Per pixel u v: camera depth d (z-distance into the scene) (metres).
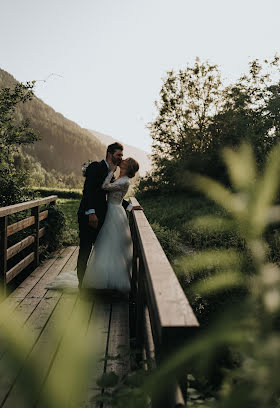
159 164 24.11
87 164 3.92
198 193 20.22
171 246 6.97
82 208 3.87
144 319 2.58
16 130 8.22
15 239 5.01
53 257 5.96
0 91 8.17
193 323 1.02
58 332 2.96
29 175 7.59
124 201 4.47
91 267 3.80
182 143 24.66
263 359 1.16
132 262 4.18
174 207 15.13
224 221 7.01
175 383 1.10
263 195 1.70
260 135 18.23
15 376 2.25
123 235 3.94
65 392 2.07
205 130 23.80
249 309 1.58
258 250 1.81
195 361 1.54
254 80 22.88
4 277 3.87
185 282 4.58
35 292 4.07
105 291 3.79
